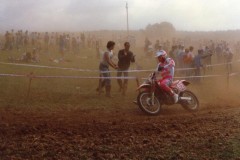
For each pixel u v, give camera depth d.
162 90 10.50
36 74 19.55
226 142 6.92
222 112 10.19
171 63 10.74
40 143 7.04
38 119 9.26
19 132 7.85
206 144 6.90
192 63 18.36
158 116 9.96
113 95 13.51
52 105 11.34
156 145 6.95
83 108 11.05
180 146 6.86
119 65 13.73
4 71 19.70
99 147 6.83
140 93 10.32
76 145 6.95
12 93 13.25
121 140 7.31
